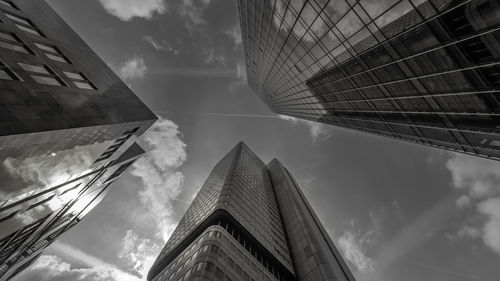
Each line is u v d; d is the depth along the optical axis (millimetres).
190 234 62719
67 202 37125
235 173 95938
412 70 25453
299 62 44906
